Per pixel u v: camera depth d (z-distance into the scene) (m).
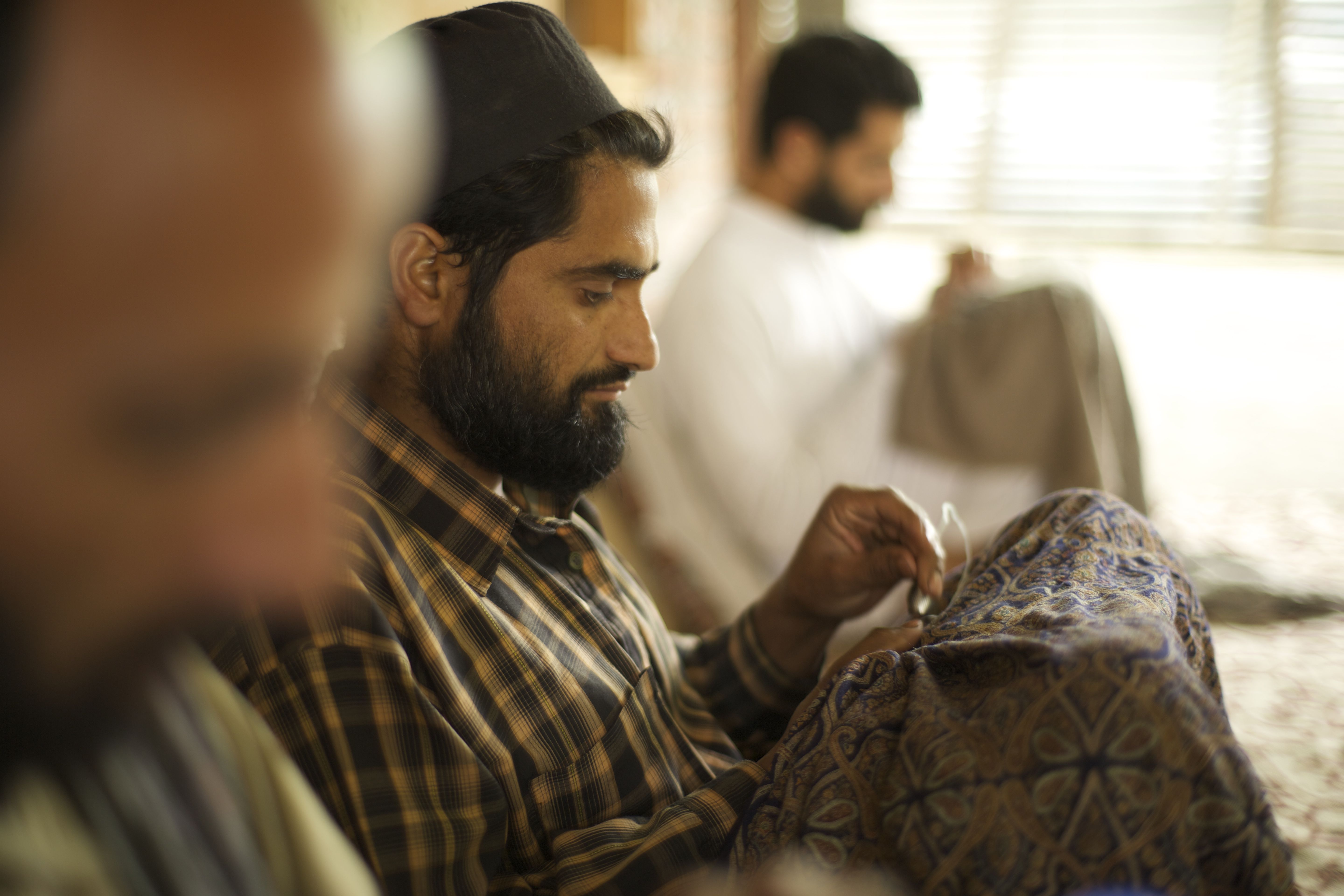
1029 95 5.24
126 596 0.20
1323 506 3.04
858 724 0.71
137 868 0.36
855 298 2.31
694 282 2.07
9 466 0.18
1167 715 0.60
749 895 0.50
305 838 0.48
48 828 0.34
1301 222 5.27
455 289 0.90
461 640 0.82
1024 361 1.89
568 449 0.94
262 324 0.19
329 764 0.71
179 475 0.19
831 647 1.79
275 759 0.49
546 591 0.92
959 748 0.64
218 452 0.20
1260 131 5.18
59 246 0.17
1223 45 5.08
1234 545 2.69
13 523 0.19
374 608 0.74
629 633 1.00
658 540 2.05
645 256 0.93
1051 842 0.59
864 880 0.57
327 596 0.73
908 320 2.22
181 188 0.18
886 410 2.04
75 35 0.17
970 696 0.70
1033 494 1.93
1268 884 0.59
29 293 0.18
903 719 0.71
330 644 0.72
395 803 0.72
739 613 1.93
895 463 1.99
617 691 0.90
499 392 0.91
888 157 2.23
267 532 0.21
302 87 0.19
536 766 0.82
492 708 0.82
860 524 1.11
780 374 2.05
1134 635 0.65
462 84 0.88
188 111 0.18
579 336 0.92
